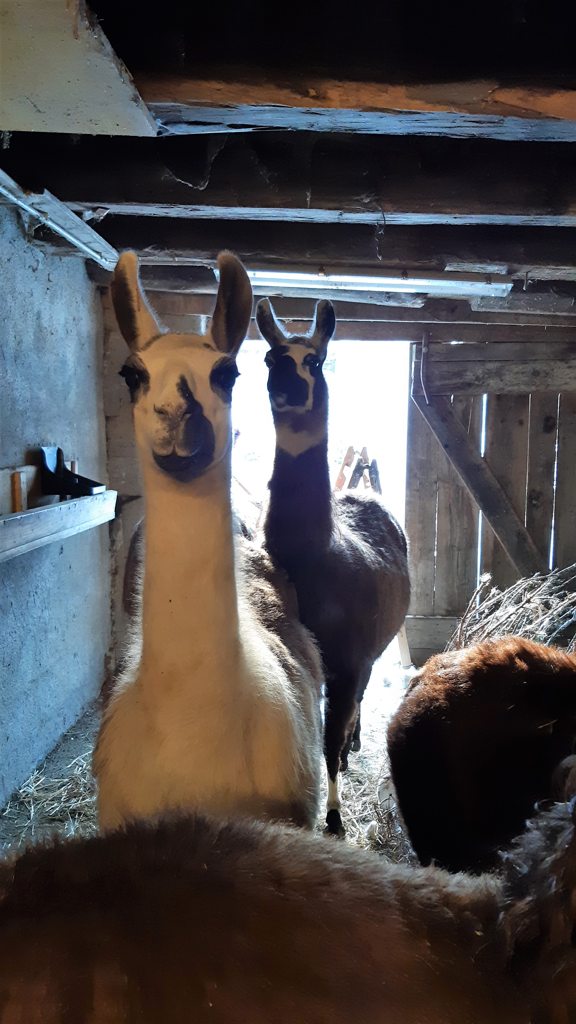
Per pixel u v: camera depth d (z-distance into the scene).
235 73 1.60
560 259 3.59
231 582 1.81
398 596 4.03
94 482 4.14
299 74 1.61
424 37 1.59
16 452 3.61
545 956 0.92
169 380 1.66
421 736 2.45
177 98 1.65
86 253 3.79
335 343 5.93
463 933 1.03
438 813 2.42
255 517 3.71
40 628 4.00
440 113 1.71
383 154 2.76
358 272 3.78
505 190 2.78
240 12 1.58
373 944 0.99
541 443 5.67
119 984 0.90
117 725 1.91
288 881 1.06
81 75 1.50
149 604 1.79
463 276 3.88
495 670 2.48
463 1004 0.93
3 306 3.43
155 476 1.73
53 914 0.98
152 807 1.79
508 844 2.19
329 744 3.45
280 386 3.21
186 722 1.77
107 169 2.76
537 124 1.82
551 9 1.57
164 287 4.54
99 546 5.04
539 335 5.54
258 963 0.94
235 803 1.80
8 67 1.47
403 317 5.41
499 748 2.34
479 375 5.62
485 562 5.89
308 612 3.21
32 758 3.91
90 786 3.77
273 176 2.78
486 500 5.72
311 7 1.58
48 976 0.90
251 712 1.87
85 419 4.70
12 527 3.03
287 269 3.74
